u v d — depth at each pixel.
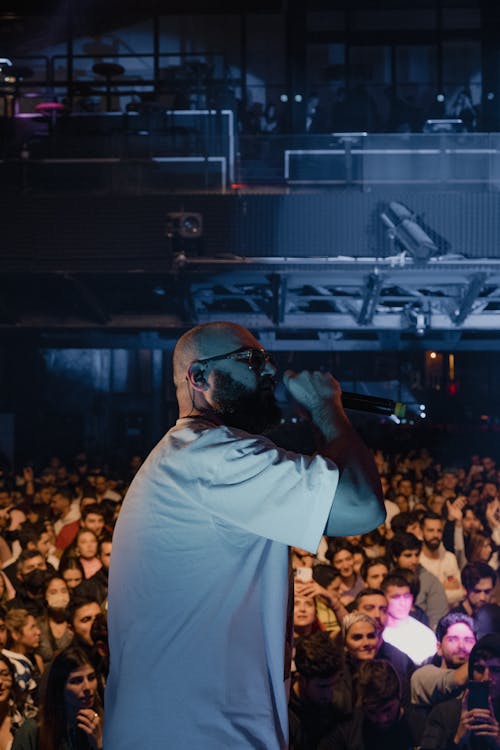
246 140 10.98
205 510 1.55
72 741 3.37
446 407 20.25
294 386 1.63
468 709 3.73
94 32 16.70
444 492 9.71
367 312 11.77
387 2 17.22
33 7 16.36
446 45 17.20
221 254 10.84
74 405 21.25
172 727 1.49
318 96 17.12
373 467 1.54
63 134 11.14
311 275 10.72
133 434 21.62
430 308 11.96
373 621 4.19
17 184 11.09
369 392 20.31
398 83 17.23
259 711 1.51
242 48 17.09
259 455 1.52
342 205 10.79
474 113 15.38
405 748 3.66
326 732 3.56
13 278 11.26
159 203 10.98
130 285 11.82
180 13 16.94
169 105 12.80
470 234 10.69
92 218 11.03
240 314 12.68
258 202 10.87
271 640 1.56
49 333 13.82
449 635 4.13
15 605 4.87
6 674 3.70
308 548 1.48
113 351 21.47
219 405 1.67
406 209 10.68
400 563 5.57
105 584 5.23
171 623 1.53
